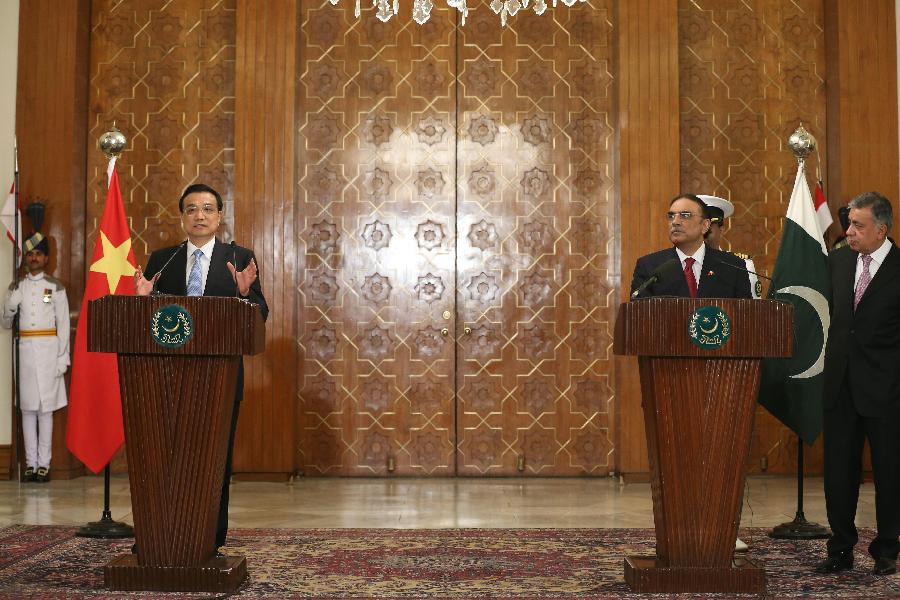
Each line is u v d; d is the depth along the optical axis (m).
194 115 7.48
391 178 7.47
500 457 7.36
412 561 4.31
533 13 7.53
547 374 7.40
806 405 5.12
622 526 5.35
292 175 7.26
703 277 4.27
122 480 7.12
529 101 7.50
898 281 4.04
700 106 7.52
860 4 7.35
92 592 3.59
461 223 7.45
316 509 5.91
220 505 4.20
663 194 7.21
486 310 7.42
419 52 7.51
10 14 7.33
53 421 7.13
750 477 7.36
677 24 7.34
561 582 3.89
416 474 7.35
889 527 4.06
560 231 7.45
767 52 7.54
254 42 7.31
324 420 7.36
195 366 3.56
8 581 3.84
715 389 3.57
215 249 4.29
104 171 7.45
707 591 3.60
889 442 4.02
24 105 7.28
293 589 3.75
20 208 7.21
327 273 7.43
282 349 7.17
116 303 3.49
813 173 7.49
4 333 7.20
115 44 7.52
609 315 7.41
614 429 7.37
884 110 7.30
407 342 7.40
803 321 5.22
